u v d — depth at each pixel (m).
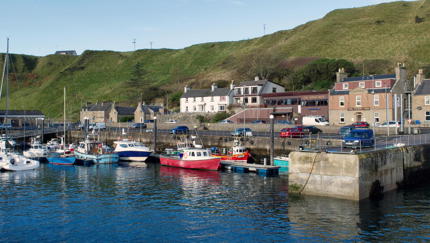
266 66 134.12
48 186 36.38
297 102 79.88
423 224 23.08
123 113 119.62
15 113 113.38
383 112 64.56
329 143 44.62
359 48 135.12
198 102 105.38
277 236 21.55
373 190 29.34
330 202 27.80
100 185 36.78
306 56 141.62
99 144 57.84
